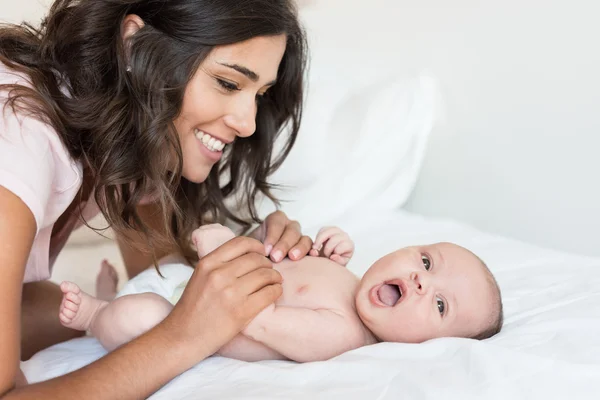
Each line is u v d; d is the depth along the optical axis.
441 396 0.88
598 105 1.78
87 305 1.19
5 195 0.93
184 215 1.53
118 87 1.18
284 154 1.63
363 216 1.82
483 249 1.57
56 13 1.21
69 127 1.14
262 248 1.12
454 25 2.00
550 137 1.88
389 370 0.95
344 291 1.22
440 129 2.07
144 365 0.97
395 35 2.12
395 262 1.20
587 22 1.77
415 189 2.16
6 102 1.04
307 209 1.84
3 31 1.23
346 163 1.92
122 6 1.17
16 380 0.95
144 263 1.73
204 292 1.02
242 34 1.15
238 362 1.04
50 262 1.46
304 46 1.51
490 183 2.01
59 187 1.13
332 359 1.02
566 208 1.87
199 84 1.19
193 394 0.96
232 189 1.63
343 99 2.07
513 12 1.89
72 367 1.16
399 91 2.01
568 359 0.96
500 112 1.96
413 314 1.13
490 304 1.16
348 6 2.16
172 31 1.15
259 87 1.24
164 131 1.19
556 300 1.24
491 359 0.94
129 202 1.26
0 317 0.88
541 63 1.86
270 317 1.08
